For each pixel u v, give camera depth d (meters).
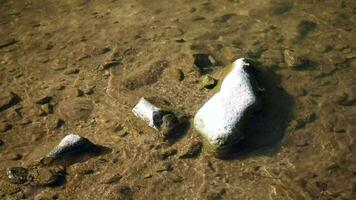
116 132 2.70
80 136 2.63
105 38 3.20
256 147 2.59
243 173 2.52
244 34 3.12
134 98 2.83
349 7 3.28
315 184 2.48
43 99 2.88
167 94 2.82
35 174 2.57
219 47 3.04
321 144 2.60
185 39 3.12
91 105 2.83
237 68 2.75
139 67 2.98
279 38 3.08
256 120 2.65
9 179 2.57
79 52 3.13
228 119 2.56
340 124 2.66
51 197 2.51
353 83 2.81
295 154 2.57
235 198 2.45
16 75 3.04
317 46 3.01
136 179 2.54
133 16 3.36
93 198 2.50
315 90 2.79
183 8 3.38
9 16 3.52
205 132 2.59
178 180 2.52
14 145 2.70
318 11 3.25
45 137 2.72
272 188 2.47
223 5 3.36
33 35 3.32
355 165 2.53
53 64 3.08
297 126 2.65
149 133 2.66
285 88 2.80
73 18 3.43
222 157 2.56
